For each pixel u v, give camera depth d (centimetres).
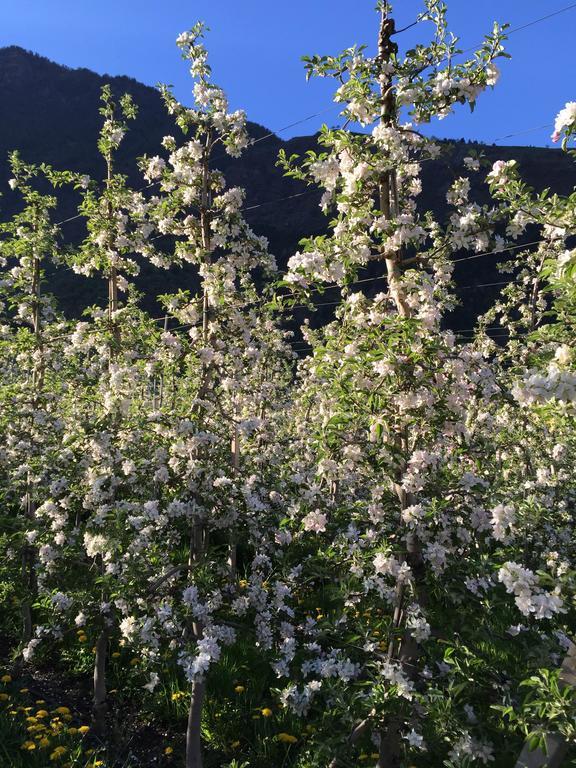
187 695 527
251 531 470
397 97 380
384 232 392
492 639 369
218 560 468
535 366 313
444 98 378
